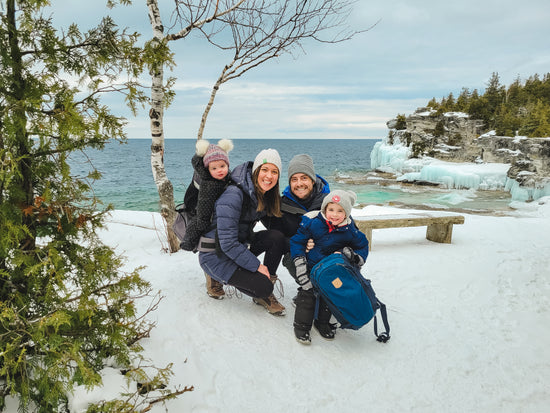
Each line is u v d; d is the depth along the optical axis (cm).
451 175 2564
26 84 157
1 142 157
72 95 164
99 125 169
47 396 164
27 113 156
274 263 318
